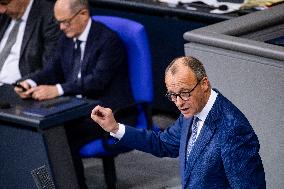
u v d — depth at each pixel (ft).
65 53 37.17
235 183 22.86
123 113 35.53
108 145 34.60
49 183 29.53
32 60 39.06
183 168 24.48
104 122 25.71
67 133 33.78
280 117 27.55
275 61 27.12
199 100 23.15
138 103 35.32
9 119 32.65
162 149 25.90
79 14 35.63
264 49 27.25
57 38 38.32
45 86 34.83
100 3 44.73
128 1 43.62
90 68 36.09
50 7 38.99
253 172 22.81
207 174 23.56
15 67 39.58
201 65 23.13
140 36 35.29
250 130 23.15
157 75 43.93
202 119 23.61
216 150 23.26
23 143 33.17
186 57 23.30
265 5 38.88
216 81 29.01
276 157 28.22
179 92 22.90
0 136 33.86
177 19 41.81
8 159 33.99
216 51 28.60
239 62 28.02
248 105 28.35
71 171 33.55
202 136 23.61
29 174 33.50
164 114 45.47
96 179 39.65
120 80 35.81
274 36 31.22
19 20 39.58
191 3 41.50
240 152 22.84
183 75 22.81
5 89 35.68
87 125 34.65
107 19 36.55
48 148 32.55
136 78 35.58
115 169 37.58
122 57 35.55
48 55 38.32
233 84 28.50
